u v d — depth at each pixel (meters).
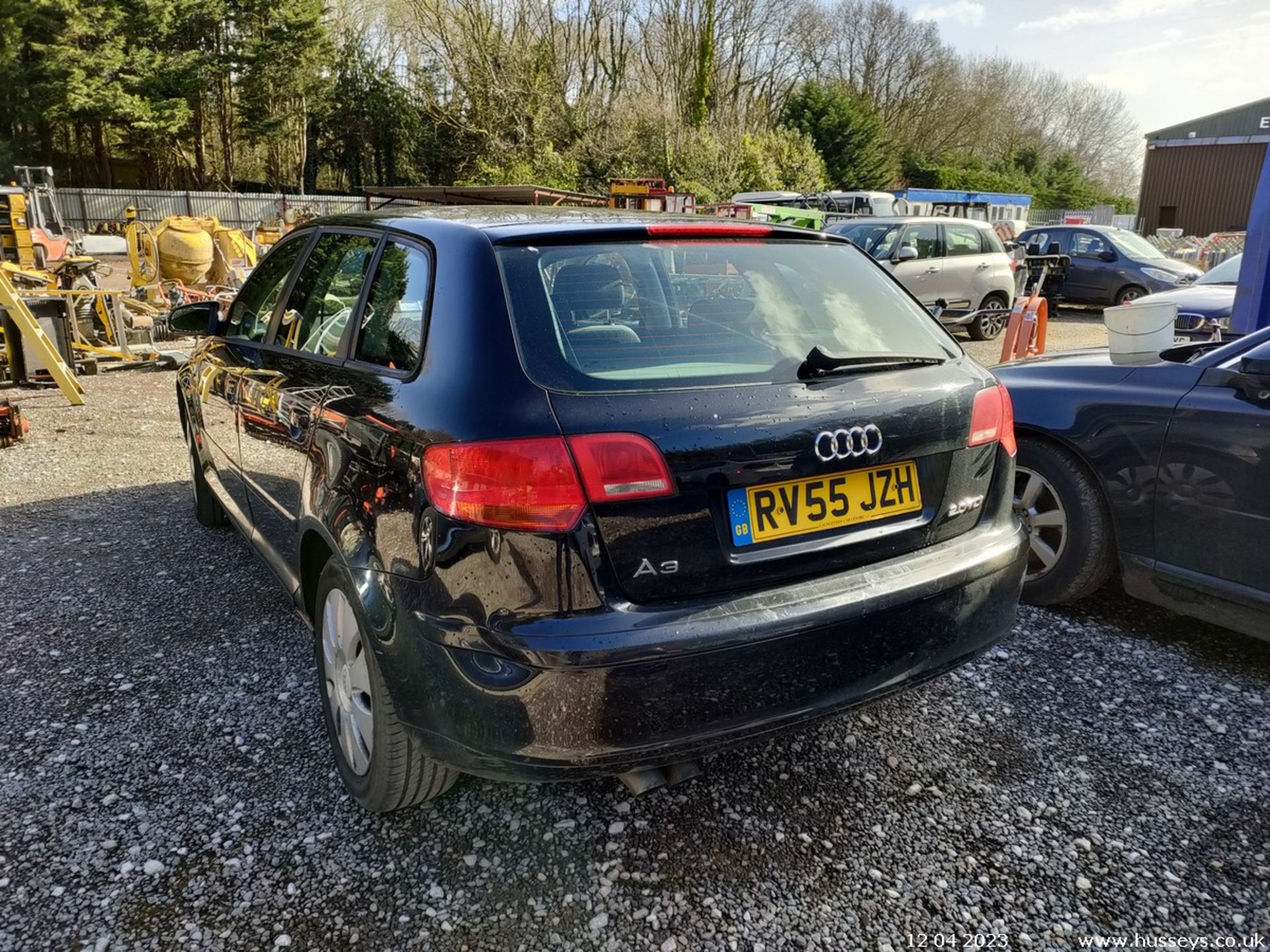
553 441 1.86
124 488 5.42
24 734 2.80
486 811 2.46
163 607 3.72
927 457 2.32
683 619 1.93
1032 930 2.06
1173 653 3.39
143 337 10.49
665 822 2.42
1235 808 2.49
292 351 3.01
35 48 32.22
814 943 2.02
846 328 2.47
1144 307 3.51
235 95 39.47
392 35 42.22
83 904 2.10
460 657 1.92
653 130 33.06
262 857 2.27
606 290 2.18
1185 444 3.20
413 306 2.30
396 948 1.99
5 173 33.62
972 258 13.02
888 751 2.75
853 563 2.20
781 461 2.05
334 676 2.50
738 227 2.59
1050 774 2.64
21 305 7.52
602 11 37.56
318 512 2.43
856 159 47.31
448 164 37.19
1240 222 32.47
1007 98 67.56
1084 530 3.55
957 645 2.37
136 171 44.03
